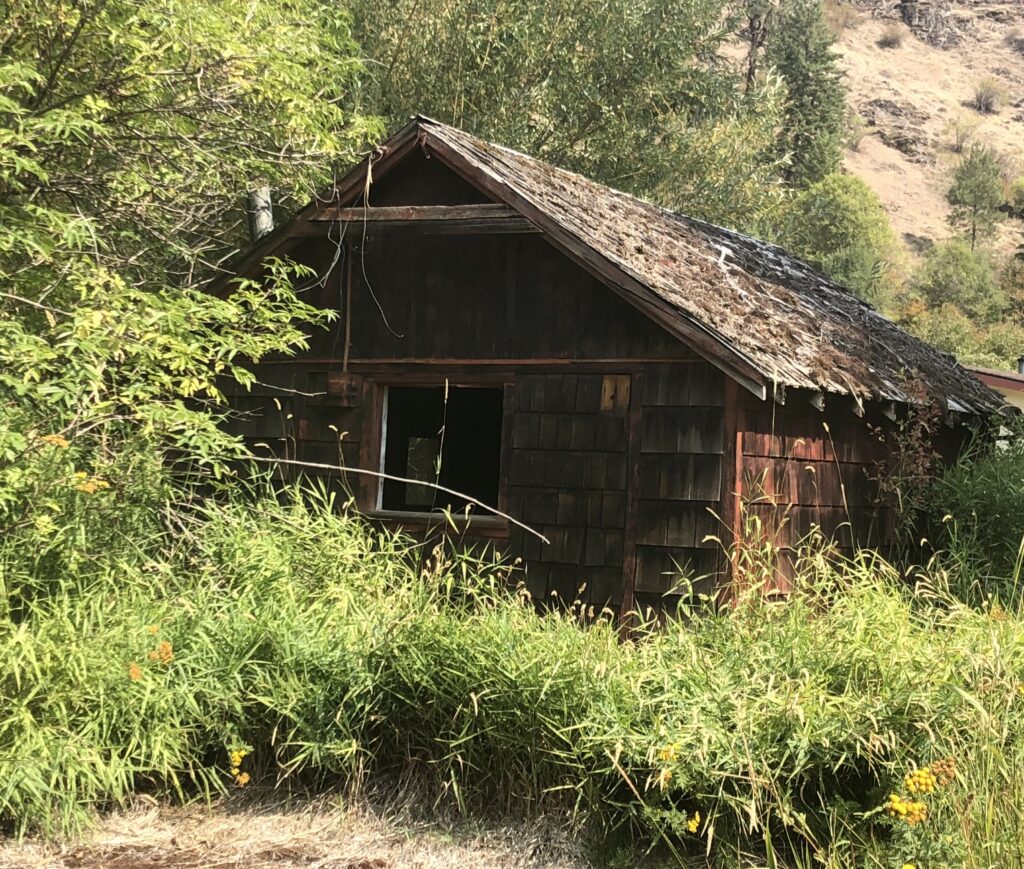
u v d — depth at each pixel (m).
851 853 4.70
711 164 20.27
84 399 6.80
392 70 17.25
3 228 7.32
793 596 6.81
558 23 18.23
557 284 8.83
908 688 5.01
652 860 4.99
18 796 5.05
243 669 5.93
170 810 5.76
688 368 8.20
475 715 5.38
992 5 143.62
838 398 9.32
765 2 65.62
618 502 8.41
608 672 5.40
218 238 13.86
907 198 104.44
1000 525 9.34
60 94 8.90
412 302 9.52
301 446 9.97
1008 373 21.22
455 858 5.14
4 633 5.72
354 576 7.02
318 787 5.87
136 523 7.31
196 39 8.48
